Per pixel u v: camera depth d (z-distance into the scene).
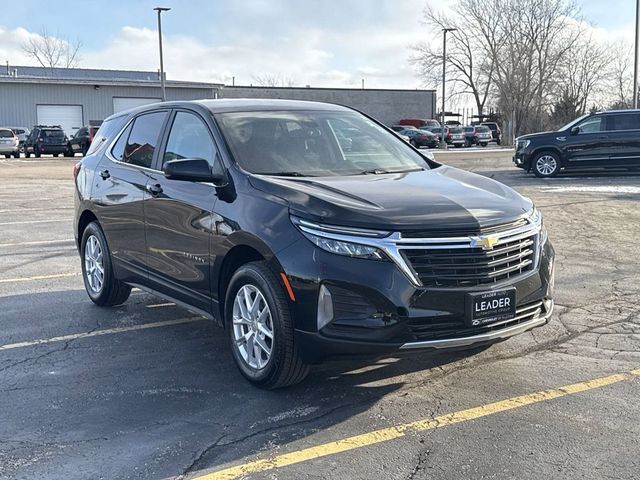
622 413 4.29
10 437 4.09
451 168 5.83
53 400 4.64
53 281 8.15
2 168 30.33
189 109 5.85
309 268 4.27
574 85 61.72
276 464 3.73
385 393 4.68
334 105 6.45
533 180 19.47
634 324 6.13
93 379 5.02
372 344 4.15
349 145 5.75
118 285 6.79
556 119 59.62
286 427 4.18
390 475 3.59
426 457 3.77
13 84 48.25
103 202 6.60
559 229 11.13
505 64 59.50
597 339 5.73
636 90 30.73
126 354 5.58
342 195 4.55
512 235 4.51
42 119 49.44
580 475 3.54
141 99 52.31
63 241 10.77
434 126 54.81
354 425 4.20
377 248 4.17
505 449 3.85
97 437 4.08
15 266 8.96
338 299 4.21
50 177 24.73
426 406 4.46
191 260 5.30
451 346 4.26
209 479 3.59
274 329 4.47
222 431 4.14
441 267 4.23
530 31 58.22
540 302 4.73
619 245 9.81
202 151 5.50
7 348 5.73
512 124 58.53
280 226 4.48
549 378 4.89
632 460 3.69
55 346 5.79
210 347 5.75
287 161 5.28
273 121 5.68
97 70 77.75
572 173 21.53
